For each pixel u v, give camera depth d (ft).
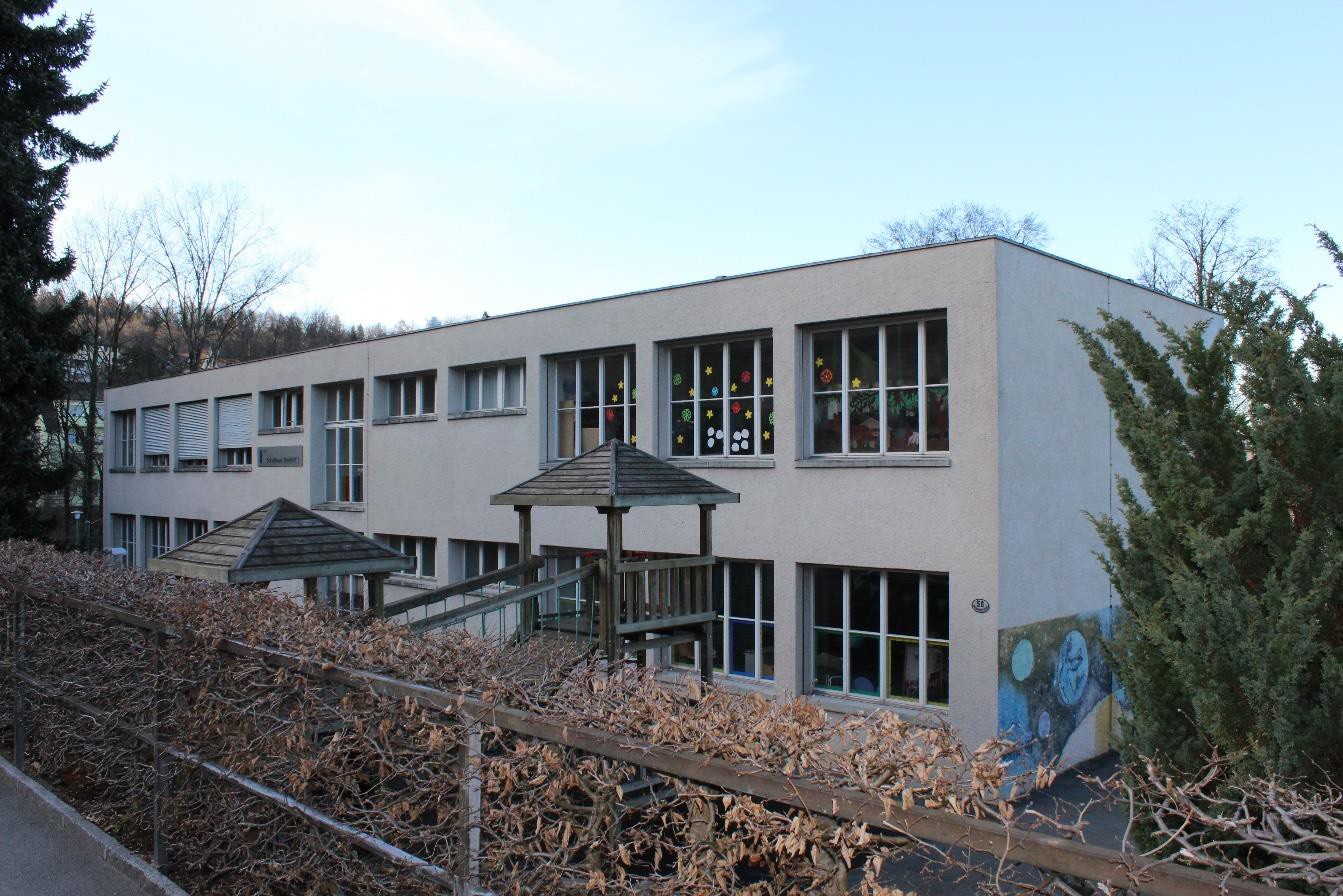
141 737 19.70
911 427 37.22
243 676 16.30
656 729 9.78
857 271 37.78
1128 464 41.01
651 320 45.14
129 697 20.44
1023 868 8.83
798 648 39.11
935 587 36.32
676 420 45.06
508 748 11.94
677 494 27.94
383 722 13.41
